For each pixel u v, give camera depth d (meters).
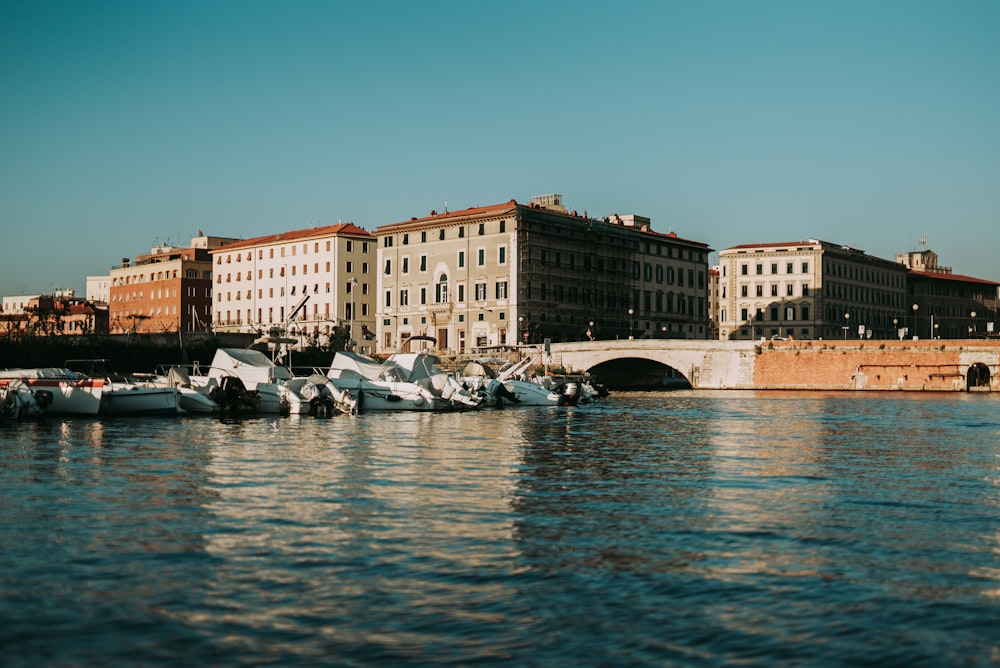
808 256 162.00
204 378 61.06
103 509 23.25
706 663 13.02
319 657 13.18
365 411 62.16
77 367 82.81
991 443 41.28
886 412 64.75
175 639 13.84
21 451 35.66
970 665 13.00
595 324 130.38
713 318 197.12
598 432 47.41
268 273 151.12
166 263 166.75
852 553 19.00
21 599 15.66
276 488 26.75
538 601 15.67
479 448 38.53
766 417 59.75
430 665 12.91
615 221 146.38
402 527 21.30
